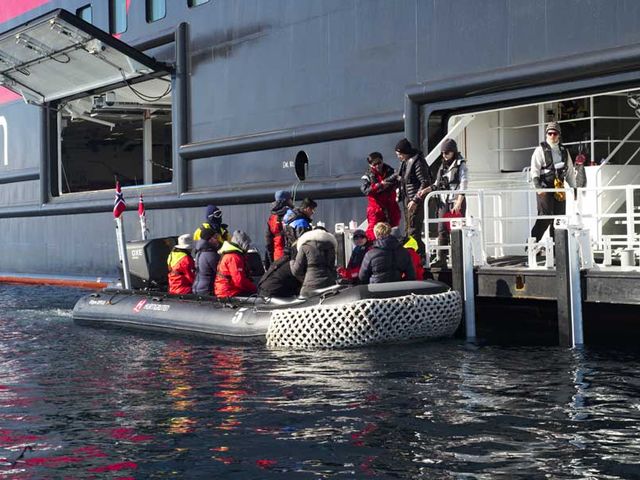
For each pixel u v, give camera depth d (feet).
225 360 30.01
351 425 20.61
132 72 59.88
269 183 50.62
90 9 65.62
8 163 77.51
